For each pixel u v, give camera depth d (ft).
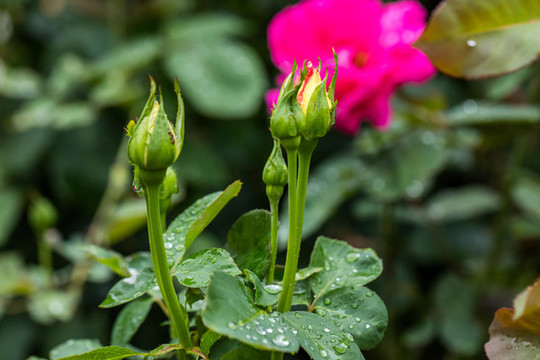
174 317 1.45
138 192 1.44
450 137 3.25
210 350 1.47
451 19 1.60
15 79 4.41
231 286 1.38
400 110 3.12
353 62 2.85
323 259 1.56
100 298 4.24
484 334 3.35
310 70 1.44
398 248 4.23
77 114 4.02
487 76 1.61
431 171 3.05
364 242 4.46
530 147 4.07
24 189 4.55
